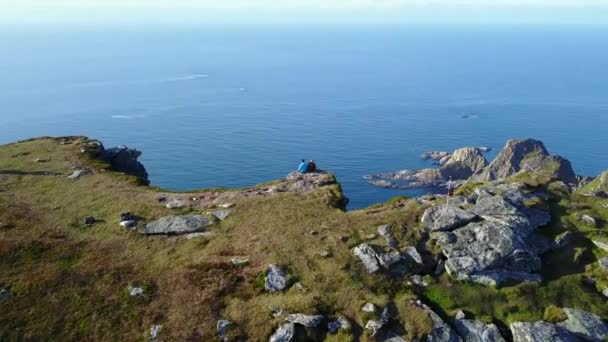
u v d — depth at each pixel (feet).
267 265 101.40
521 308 95.25
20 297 93.50
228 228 118.21
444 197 131.13
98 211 129.80
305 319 87.30
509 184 139.74
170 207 130.82
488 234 107.76
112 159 188.75
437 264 103.81
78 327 87.40
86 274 101.09
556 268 106.32
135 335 86.07
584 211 126.41
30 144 192.95
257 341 84.84
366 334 86.28
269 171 610.65
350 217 119.44
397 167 643.45
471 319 91.66
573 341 87.25
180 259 106.42
